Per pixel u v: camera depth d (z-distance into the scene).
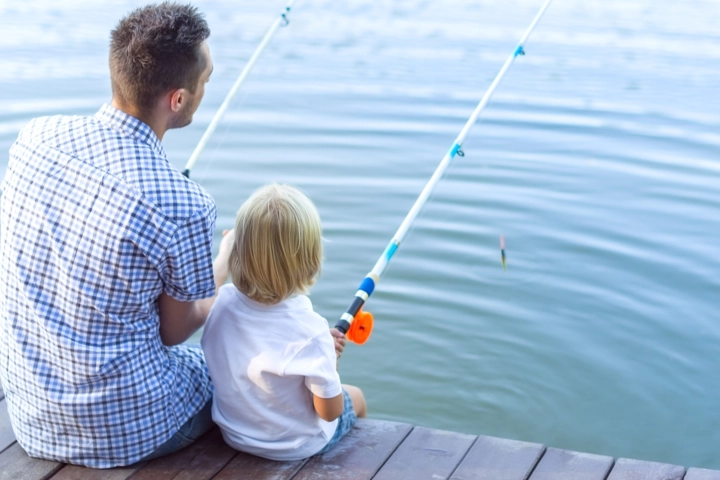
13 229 1.96
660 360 3.83
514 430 3.46
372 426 2.40
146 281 1.92
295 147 5.82
